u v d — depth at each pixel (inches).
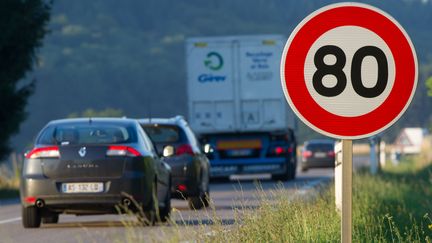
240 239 1222.3
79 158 1811.0
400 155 5920.3
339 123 838.5
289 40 842.8
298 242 1237.1
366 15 842.2
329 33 842.2
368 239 1295.5
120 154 1815.9
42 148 1829.5
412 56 840.3
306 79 840.9
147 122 2396.7
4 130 4013.3
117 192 1802.4
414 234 1440.7
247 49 3988.7
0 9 3860.7
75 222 1980.8
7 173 4074.8
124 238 1566.2
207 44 4005.9
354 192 2129.7
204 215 2089.1
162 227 1243.2
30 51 4001.0
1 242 1593.3
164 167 1974.7
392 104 839.7
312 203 1766.7
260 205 1428.4
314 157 6190.9
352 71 840.3
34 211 1840.6
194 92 4001.0
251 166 3969.0
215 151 3973.9
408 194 2625.5
